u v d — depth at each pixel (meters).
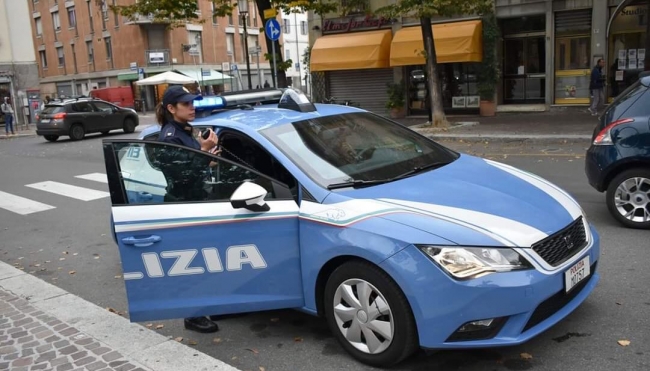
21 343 4.23
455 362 3.58
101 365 3.79
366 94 22.64
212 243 3.77
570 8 17.97
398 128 4.93
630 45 17.56
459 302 3.14
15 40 32.56
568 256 3.48
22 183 12.52
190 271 3.80
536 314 3.29
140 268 3.78
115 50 45.84
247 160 4.32
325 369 3.64
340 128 4.56
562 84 18.88
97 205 9.69
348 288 3.57
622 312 4.11
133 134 24.05
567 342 3.73
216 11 16.86
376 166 4.16
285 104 4.86
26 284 5.63
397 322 3.34
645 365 3.41
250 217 3.73
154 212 3.75
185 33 45.31
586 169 6.45
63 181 12.38
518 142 13.50
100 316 4.70
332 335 4.11
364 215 3.47
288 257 3.77
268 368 3.73
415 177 4.02
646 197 5.98
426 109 21.41
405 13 15.45
